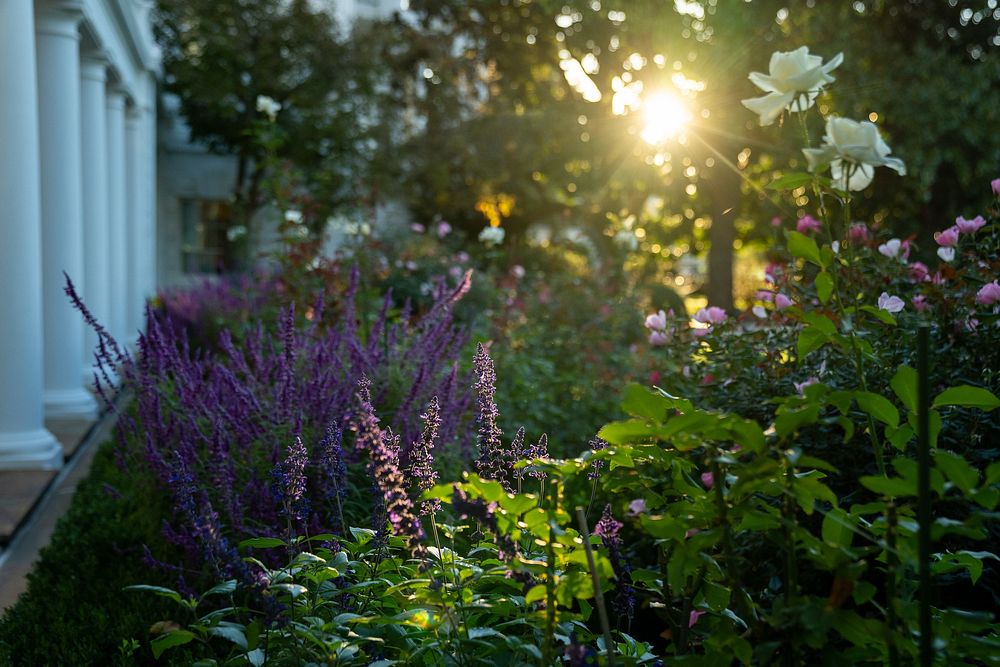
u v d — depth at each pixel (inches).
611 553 87.0
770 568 113.7
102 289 404.8
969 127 541.3
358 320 245.0
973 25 626.2
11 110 260.1
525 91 831.7
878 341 121.3
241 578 84.9
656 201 735.1
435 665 80.4
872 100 547.8
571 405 252.7
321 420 139.6
